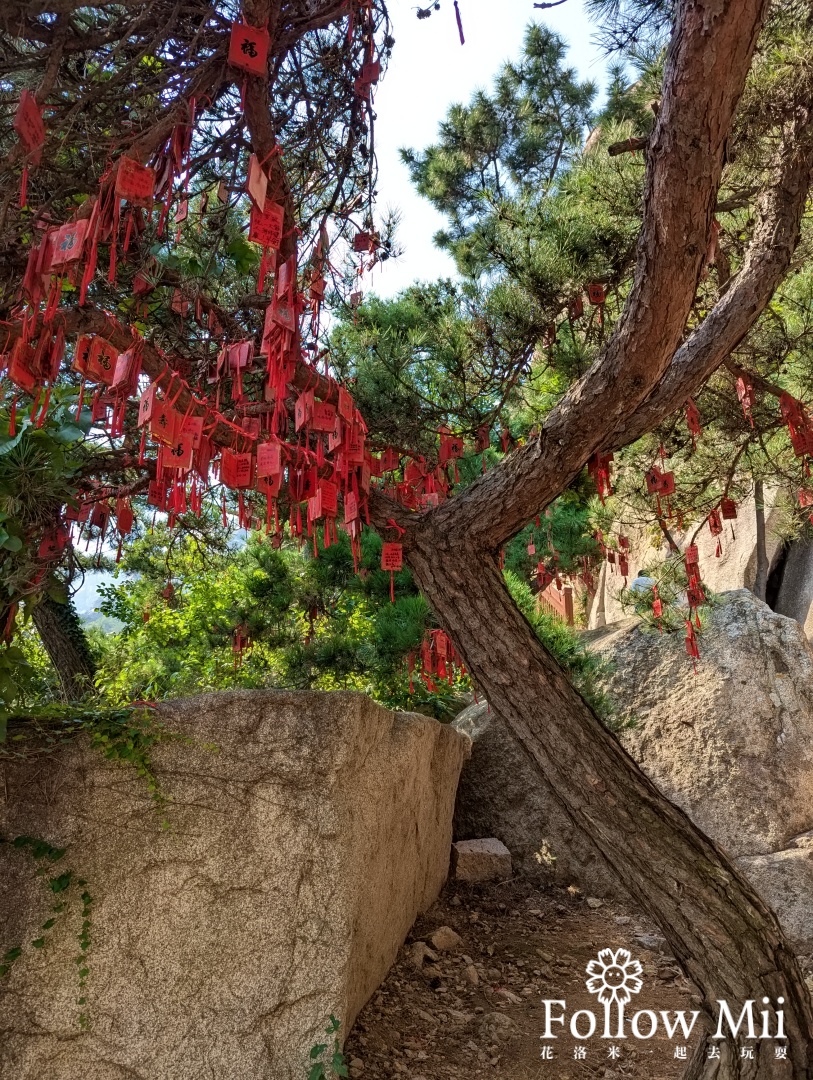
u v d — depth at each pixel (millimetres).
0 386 2311
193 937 2932
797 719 5738
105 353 2207
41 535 2873
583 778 2764
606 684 6477
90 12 2141
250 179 1624
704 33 1932
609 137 3717
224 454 2449
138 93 1883
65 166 2217
